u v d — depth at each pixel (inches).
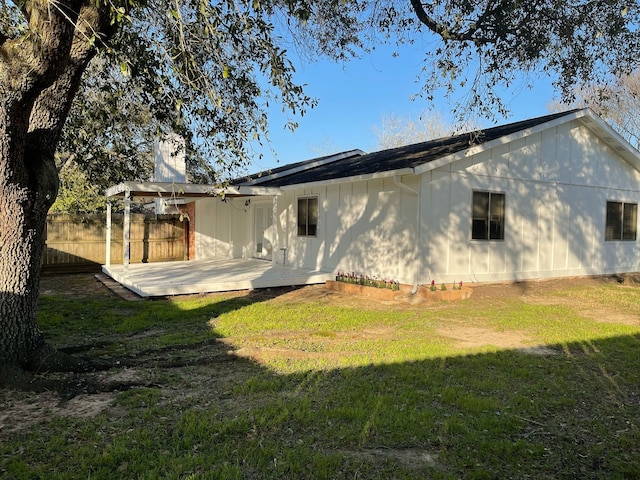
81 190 623.2
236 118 239.1
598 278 530.0
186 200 639.8
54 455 123.6
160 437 134.9
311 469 119.3
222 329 276.1
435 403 164.2
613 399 171.2
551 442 137.1
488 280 446.0
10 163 167.5
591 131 527.2
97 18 163.2
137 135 323.9
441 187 410.9
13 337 180.5
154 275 470.6
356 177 415.8
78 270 582.2
